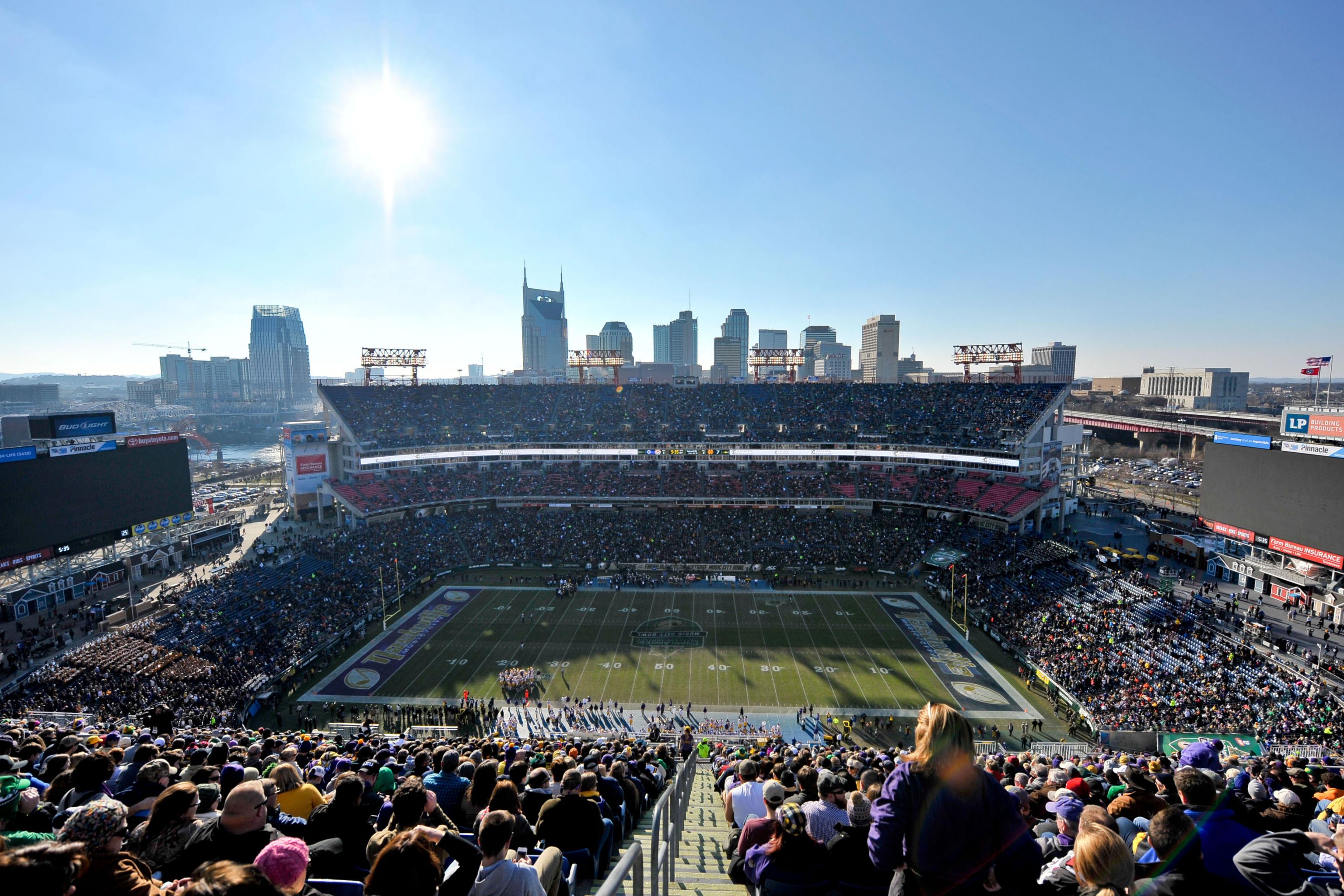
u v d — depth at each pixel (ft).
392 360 405.80
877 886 31.24
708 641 233.14
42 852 17.94
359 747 87.56
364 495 347.15
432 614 258.98
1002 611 240.32
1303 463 192.03
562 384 426.92
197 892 16.99
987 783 21.07
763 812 50.42
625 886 43.88
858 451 359.87
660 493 355.77
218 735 115.96
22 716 136.15
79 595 250.57
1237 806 31.40
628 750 96.84
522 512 353.31
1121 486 480.23
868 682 202.69
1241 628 195.52
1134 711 168.25
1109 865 20.90
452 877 30.63
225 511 404.77
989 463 331.57
